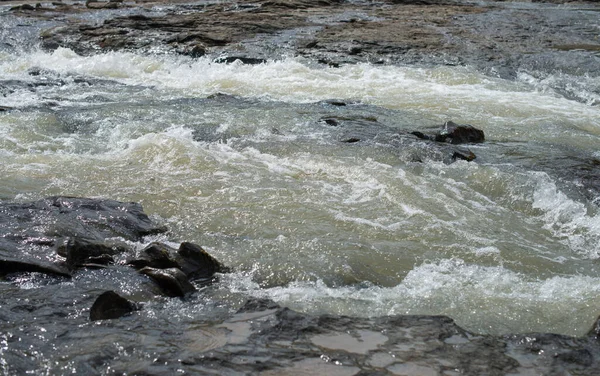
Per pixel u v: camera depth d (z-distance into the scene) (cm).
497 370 425
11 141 962
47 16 2383
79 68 1589
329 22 2130
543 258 659
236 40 1822
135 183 811
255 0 2927
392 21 2161
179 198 768
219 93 1292
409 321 485
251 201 760
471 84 1431
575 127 1148
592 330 479
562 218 762
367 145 958
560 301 552
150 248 593
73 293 524
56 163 876
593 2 3059
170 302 527
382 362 429
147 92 1348
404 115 1180
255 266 609
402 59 1631
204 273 589
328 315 490
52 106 1188
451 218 736
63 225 641
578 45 1802
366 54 1666
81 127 1060
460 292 568
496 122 1155
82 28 2019
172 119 1098
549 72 1555
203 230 690
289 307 529
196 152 903
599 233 724
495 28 2045
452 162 907
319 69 1533
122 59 1625
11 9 2561
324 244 657
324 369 418
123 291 534
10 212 666
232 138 988
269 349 441
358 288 583
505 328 511
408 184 813
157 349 436
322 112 1166
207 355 428
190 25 2019
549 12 2477
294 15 2278
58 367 411
